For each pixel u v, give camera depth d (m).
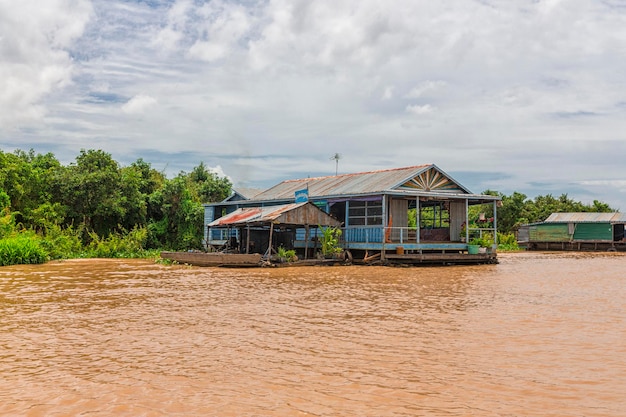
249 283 18.31
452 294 15.37
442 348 8.55
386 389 6.52
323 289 16.56
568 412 5.75
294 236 29.98
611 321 10.88
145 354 8.23
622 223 51.91
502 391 6.43
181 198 42.25
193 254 27.14
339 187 31.36
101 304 13.33
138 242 36.72
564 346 8.66
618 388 6.52
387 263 27.16
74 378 7.02
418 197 28.09
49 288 16.78
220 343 8.96
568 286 17.58
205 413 5.75
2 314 11.84
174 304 13.32
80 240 36.56
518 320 11.01
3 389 6.59
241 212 29.56
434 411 5.80
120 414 5.74
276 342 9.02
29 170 37.38
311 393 6.39
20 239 28.70
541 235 55.84
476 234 37.75
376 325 10.50
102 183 38.59
